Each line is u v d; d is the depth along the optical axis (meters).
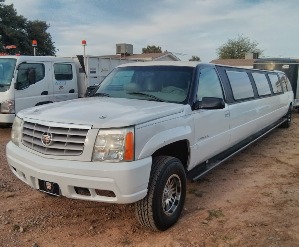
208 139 4.92
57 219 4.24
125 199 3.39
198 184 5.61
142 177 3.46
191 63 5.11
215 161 5.52
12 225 4.05
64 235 3.87
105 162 3.38
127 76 5.28
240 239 3.82
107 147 3.39
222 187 5.48
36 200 4.78
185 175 4.20
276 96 9.01
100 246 3.65
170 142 3.92
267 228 4.08
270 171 6.41
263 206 4.73
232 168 6.58
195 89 4.69
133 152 3.42
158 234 3.89
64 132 3.52
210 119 4.91
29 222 4.14
